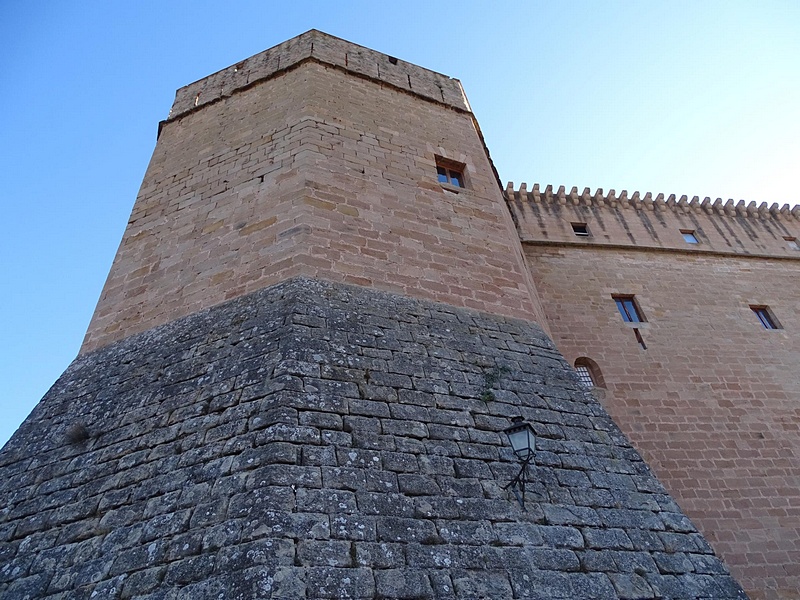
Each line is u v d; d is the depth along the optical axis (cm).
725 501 1174
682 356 1496
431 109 1367
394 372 703
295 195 937
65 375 827
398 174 1089
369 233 926
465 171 1219
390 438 607
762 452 1291
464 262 979
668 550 602
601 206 2003
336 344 705
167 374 730
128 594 475
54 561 536
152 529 523
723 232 2031
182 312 850
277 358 658
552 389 793
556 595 511
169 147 1255
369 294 826
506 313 930
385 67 1427
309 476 528
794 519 1161
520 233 1792
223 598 430
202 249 938
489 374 772
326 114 1146
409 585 473
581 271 1705
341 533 491
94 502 585
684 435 1297
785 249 2027
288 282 797
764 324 1722
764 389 1454
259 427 575
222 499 518
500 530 554
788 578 1065
